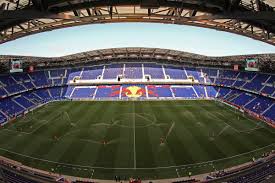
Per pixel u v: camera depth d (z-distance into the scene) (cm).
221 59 9781
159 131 4859
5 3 1662
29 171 3225
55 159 3634
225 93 8775
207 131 4884
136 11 1997
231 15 1471
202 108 7062
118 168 3369
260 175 2677
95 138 4469
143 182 3047
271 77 8100
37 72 9625
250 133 4806
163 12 2041
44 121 5700
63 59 10106
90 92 9088
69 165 3456
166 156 3716
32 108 7262
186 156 3719
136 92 8962
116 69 10425
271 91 7344
